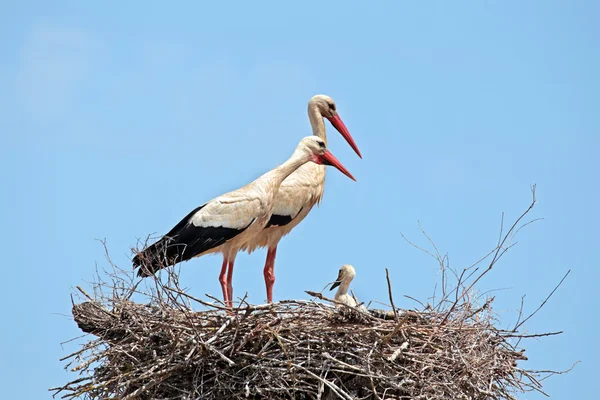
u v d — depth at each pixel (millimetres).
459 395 13883
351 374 13938
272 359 13781
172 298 13961
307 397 14156
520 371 14820
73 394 14039
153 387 14094
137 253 15000
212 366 13914
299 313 13969
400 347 13773
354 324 13852
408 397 13898
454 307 14727
